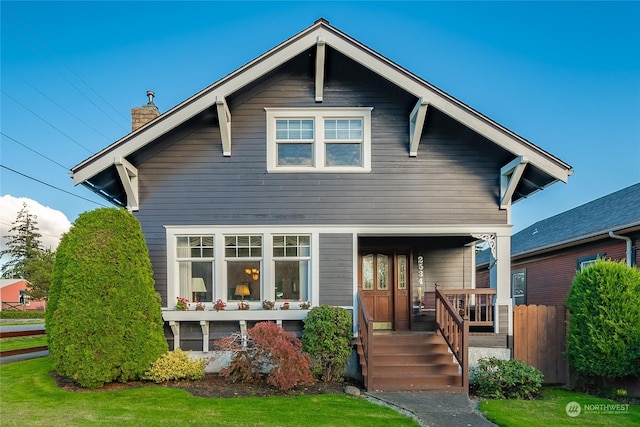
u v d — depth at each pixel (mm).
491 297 9656
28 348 12117
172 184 9438
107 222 8164
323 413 6297
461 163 9578
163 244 9336
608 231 11414
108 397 7035
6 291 47562
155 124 8695
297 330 9164
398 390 7859
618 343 8062
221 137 9344
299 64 9586
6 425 5641
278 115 9570
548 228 18438
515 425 6023
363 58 8812
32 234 52219
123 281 7977
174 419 5914
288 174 9484
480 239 10773
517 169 8922
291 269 9430
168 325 9148
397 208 9461
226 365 8984
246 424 5754
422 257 11516
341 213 9430
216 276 9266
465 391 7867
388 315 11336
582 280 8812
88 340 7605
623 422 6270
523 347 9211
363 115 9602
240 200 9430
